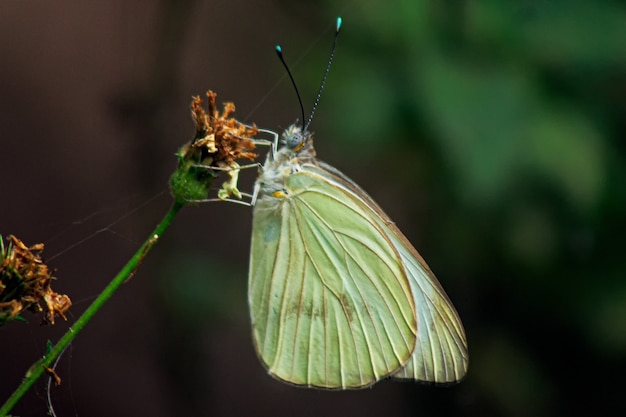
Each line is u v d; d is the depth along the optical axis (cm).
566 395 59
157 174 61
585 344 59
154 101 60
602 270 58
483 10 57
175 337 60
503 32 57
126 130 61
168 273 60
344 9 58
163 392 61
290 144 57
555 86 57
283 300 57
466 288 59
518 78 57
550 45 57
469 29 57
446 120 57
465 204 57
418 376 57
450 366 57
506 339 59
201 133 55
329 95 58
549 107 57
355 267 57
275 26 62
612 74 57
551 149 57
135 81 61
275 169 56
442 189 58
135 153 61
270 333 57
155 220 61
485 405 60
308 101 58
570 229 58
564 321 59
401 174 58
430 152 57
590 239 58
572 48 57
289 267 57
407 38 57
